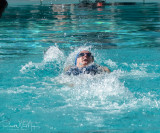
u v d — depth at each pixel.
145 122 5.69
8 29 19.84
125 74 9.67
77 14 28.05
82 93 7.57
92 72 9.41
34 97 7.41
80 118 5.96
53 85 8.52
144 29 19.67
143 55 12.59
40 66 10.93
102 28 20.12
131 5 38.38
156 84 8.54
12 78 9.32
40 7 35.91
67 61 11.73
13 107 6.68
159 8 33.25
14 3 43.25
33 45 15.02
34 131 5.38
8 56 12.66
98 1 43.38
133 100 7.00
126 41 15.97
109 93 7.48
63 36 17.38
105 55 12.66
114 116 6.02
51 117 6.04
